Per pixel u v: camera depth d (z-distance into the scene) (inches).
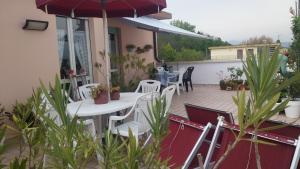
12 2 237.1
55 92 56.4
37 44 257.0
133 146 53.9
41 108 74.2
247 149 90.0
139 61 380.8
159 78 415.8
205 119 127.5
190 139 112.3
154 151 64.1
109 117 171.6
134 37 430.6
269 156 85.4
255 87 54.6
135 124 162.6
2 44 230.7
